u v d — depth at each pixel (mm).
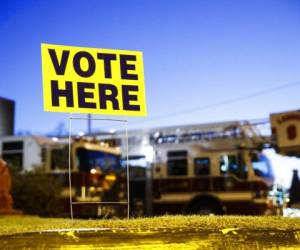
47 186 16812
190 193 16953
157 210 17141
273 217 5902
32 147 18938
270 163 16484
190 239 4961
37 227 5117
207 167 16984
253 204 16141
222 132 16984
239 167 16547
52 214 16703
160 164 17469
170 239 4922
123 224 5160
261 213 15977
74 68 6262
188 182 17062
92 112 6227
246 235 5090
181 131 17531
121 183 17438
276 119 15680
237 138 16719
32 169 18266
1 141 19453
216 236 5020
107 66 6410
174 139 17562
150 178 17359
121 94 6395
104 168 17484
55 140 18281
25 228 5047
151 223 5215
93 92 6277
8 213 10719
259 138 16328
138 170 17625
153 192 17344
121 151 17891
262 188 16188
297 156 15445
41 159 18188
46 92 6074
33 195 16578
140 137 17875
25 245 4676
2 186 10922
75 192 17016
